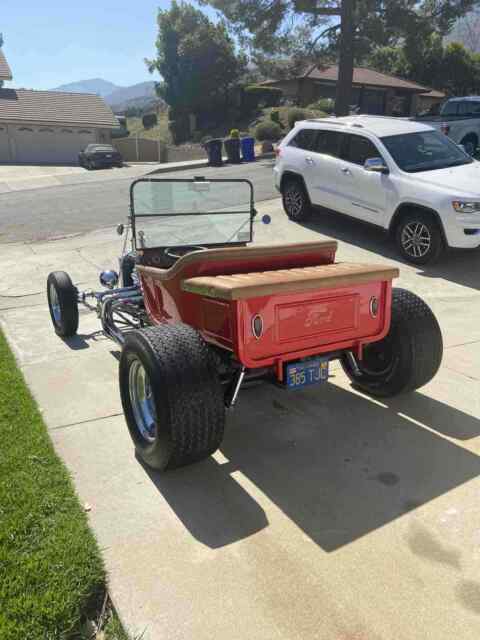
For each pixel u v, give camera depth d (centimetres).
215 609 253
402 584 265
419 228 824
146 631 243
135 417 365
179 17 4534
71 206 1483
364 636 239
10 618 243
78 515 309
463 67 4447
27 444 377
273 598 258
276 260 385
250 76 4591
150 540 294
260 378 377
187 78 4494
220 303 333
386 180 857
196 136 4416
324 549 288
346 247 926
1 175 2772
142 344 325
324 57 2405
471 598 258
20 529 294
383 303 378
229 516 313
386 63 4522
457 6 2236
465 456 370
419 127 923
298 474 353
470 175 819
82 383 481
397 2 2167
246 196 498
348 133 939
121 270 592
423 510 317
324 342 357
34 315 670
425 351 408
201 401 315
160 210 479
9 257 949
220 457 373
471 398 450
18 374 495
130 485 341
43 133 3781
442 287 747
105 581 267
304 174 1018
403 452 375
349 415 427
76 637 244
